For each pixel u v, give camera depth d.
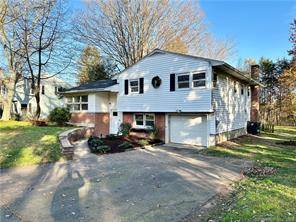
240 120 19.67
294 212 4.56
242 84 20.23
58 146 11.45
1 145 11.16
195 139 15.05
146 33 28.41
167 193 6.29
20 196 6.08
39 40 21.44
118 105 18.89
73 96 22.66
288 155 11.52
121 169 8.91
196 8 30.53
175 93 15.23
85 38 28.53
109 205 5.50
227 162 10.17
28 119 22.66
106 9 28.11
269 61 35.25
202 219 4.66
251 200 5.32
